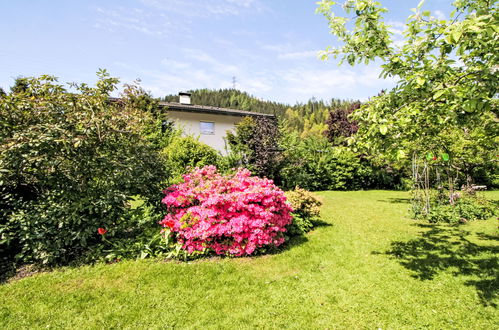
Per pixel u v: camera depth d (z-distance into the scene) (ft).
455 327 8.45
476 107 8.59
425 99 9.95
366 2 9.40
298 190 21.16
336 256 14.49
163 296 10.23
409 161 31.45
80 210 13.46
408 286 11.10
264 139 39.58
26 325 8.54
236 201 14.43
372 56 10.23
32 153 12.14
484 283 11.23
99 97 15.31
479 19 7.00
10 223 13.21
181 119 51.55
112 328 8.44
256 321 8.79
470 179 34.78
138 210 16.48
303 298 10.21
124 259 13.43
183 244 14.02
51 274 11.99
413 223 22.06
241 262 13.57
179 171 31.94
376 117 10.56
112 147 15.33
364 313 9.25
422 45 8.71
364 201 34.22
